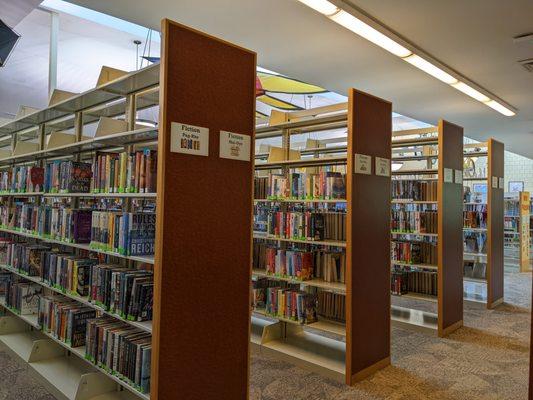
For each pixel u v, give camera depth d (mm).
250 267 2697
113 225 2914
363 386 3523
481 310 6293
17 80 9227
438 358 4211
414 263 5355
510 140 11078
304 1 3707
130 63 9039
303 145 8258
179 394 2316
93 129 10836
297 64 5512
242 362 2645
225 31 4527
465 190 7680
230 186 2562
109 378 3055
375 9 3961
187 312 2350
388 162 4090
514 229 12430
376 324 3867
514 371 3883
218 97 2490
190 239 2359
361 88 6504
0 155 5621
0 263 4684
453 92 6609
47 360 3727
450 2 3814
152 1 3891
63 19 6965
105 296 2900
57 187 3744
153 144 3330
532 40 4559
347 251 3590
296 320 4105
